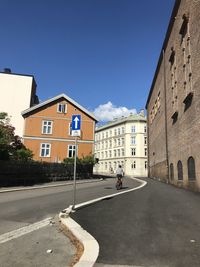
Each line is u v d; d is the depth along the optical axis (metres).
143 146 76.38
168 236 6.48
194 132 16.52
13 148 26.08
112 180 31.98
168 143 26.48
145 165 75.94
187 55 18.45
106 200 12.26
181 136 20.28
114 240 6.21
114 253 5.39
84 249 5.59
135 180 32.25
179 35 20.95
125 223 7.77
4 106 41.44
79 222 7.91
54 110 39.16
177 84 21.80
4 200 12.94
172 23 23.73
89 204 11.00
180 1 20.52
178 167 21.41
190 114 17.47
